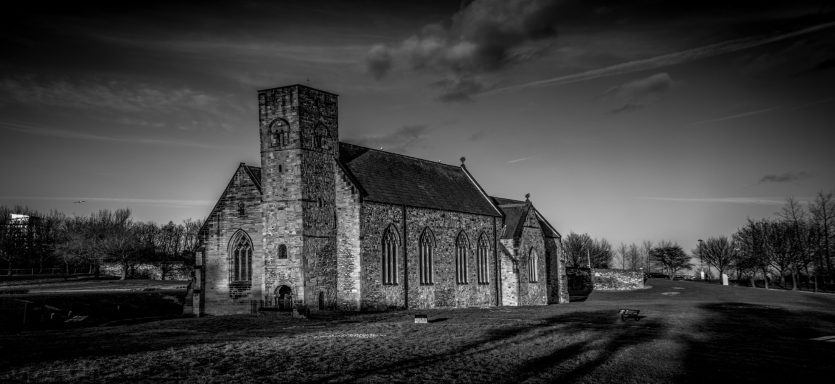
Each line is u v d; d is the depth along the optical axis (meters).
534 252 90.75
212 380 27.30
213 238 67.06
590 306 80.19
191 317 60.91
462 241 81.62
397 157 82.25
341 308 66.25
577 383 28.28
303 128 64.88
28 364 30.11
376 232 68.31
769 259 124.69
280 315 59.72
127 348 35.75
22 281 105.19
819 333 48.03
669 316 62.19
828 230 117.25
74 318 60.31
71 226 131.38
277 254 63.69
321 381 27.62
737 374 30.67
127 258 116.56
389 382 27.64
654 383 28.52
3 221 139.75
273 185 64.81
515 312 67.62
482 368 31.22
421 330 46.72
